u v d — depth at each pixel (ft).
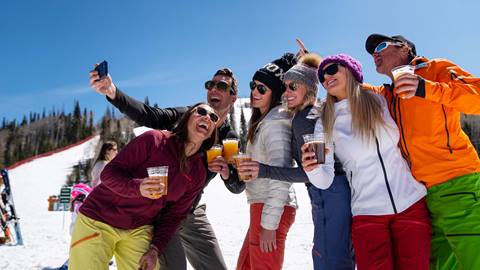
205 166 12.39
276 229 10.93
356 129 9.59
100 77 10.71
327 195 9.75
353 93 9.66
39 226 41.68
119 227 9.89
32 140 459.32
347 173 9.88
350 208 9.78
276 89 12.10
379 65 11.10
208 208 56.90
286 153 10.99
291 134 11.14
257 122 12.04
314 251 9.98
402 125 9.57
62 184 156.46
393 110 9.86
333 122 10.05
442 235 9.68
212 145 11.16
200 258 12.84
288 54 13.23
